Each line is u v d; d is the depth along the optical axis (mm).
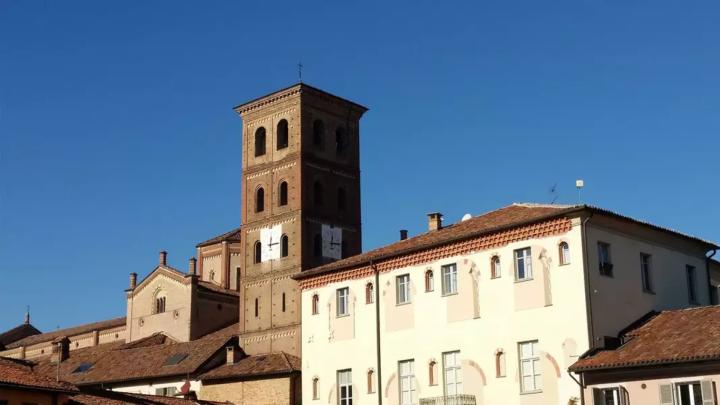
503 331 55344
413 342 60281
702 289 61375
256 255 90750
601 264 53344
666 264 58281
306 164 89438
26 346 133500
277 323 86375
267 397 74312
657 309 56188
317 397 65562
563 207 55375
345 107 95125
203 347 85188
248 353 87688
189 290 104812
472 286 57625
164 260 110938
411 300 61062
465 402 55812
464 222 63250
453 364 57938
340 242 91250
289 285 86438
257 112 94250
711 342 46000
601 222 54031
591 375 49625
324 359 65750
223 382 77562
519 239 55625
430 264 60469
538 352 53469
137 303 112000
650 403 46844
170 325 106500
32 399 53344
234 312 108562
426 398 58500
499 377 55000
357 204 94250
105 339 123062
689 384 45750
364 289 64250
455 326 58031
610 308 52875
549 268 53781
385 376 61469
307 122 90625
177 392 80250
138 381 83625
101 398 61125
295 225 87625
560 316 52656
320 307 67062
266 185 91562
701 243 61281
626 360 47781
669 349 47094
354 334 64125
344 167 93625
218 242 116812
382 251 65125
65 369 93312
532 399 53031
